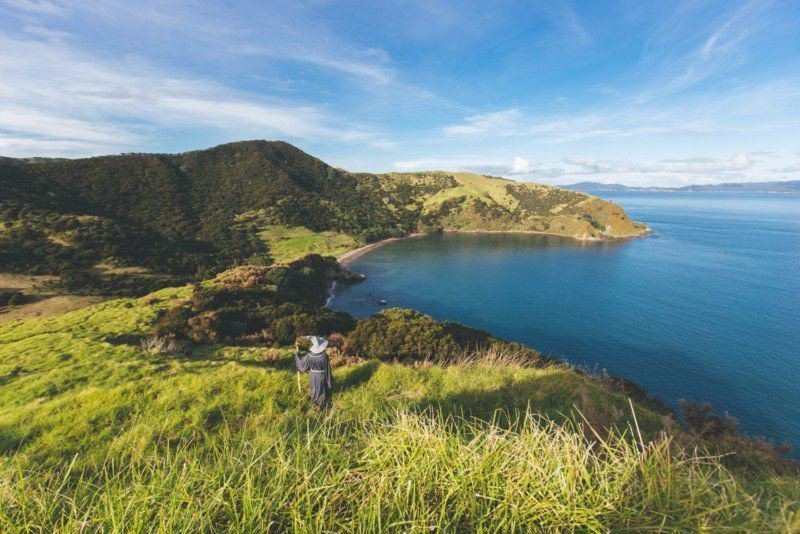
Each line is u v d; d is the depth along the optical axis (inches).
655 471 96.4
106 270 2719.0
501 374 370.9
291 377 334.3
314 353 269.6
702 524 83.7
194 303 1235.2
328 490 98.6
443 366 438.6
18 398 372.5
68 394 371.6
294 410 274.1
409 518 92.2
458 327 932.0
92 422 276.5
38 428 271.6
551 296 2738.7
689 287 2844.5
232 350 647.8
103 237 3122.5
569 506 89.4
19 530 93.7
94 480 193.9
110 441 250.1
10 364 559.2
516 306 2556.6
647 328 2055.9
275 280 2208.4
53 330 950.4
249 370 352.2
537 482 97.3
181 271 3110.2
